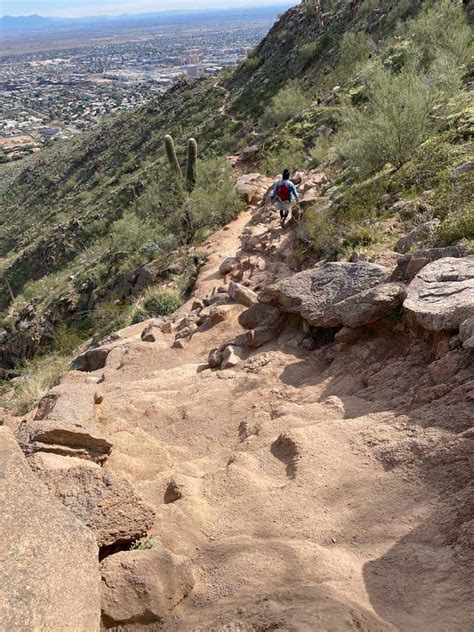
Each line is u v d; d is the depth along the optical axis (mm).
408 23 28250
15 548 2561
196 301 11234
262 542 3395
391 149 11617
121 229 24766
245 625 2482
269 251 12602
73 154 74500
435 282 5328
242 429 5348
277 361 6508
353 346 5953
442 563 2943
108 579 2918
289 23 51969
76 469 3775
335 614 2475
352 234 9305
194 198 19984
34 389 11055
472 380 4234
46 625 2371
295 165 21297
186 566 3143
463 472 3459
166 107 63156
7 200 76188
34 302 29984
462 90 13820
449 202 8086
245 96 47406
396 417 4336
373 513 3475
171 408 6109
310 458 4156
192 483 4297
